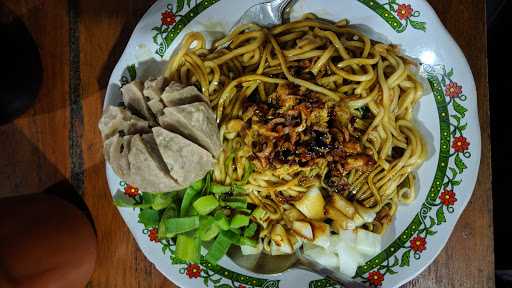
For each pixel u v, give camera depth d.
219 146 0.24
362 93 0.26
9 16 0.27
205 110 0.23
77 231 0.24
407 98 0.26
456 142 0.25
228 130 0.25
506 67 0.31
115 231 0.27
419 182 0.26
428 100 0.26
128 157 0.23
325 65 0.26
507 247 0.31
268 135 0.24
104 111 0.24
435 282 0.26
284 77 0.26
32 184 0.27
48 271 0.22
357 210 0.26
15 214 0.22
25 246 0.21
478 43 0.26
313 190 0.26
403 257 0.25
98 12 0.27
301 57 0.26
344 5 0.26
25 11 0.27
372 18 0.26
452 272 0.26
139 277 0.27
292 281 0.25
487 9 0.32
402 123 0.26
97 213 0.27
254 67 0.27
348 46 0.26
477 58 0.26
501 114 0.32
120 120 0.23
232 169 0.26
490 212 0.26
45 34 0.27
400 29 0.25
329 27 0.26
